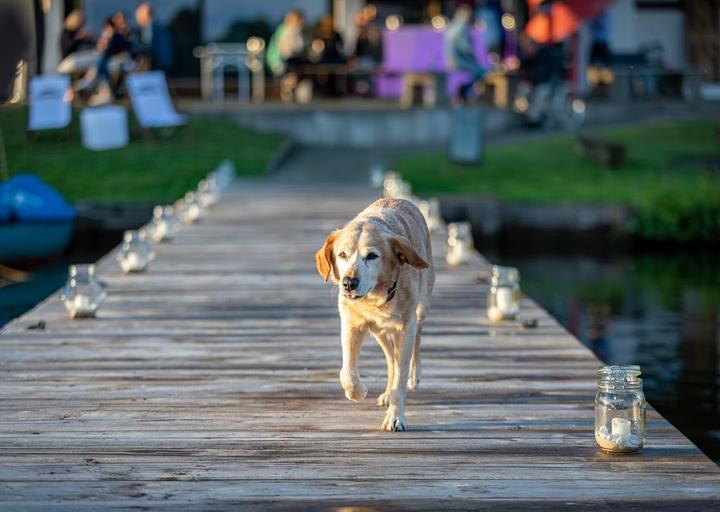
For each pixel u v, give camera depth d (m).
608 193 20.66
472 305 10.29
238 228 15.73
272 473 5.75
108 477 5.70
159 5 30.12
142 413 6.85
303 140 26.20
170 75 30.16
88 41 25.64
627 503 5.32
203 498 5.41
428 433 6.42
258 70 29.27
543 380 7.62
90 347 8.64
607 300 15.64
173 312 10.02
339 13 31.72
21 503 5.32
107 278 11.82
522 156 23.72
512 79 28.03
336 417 6.75
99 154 22.88
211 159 23.02
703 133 25.59
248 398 7.19
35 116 22.08
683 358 12.27
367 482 5.62
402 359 6.46
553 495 5.43
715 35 34.72
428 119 26.39
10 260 16.81
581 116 27.05
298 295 10.83
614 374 6.05
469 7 30.23
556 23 27.08
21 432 6.45
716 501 5.34
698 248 19.81
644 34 34.88
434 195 20.25
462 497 5.41
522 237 20.02
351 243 6.11
